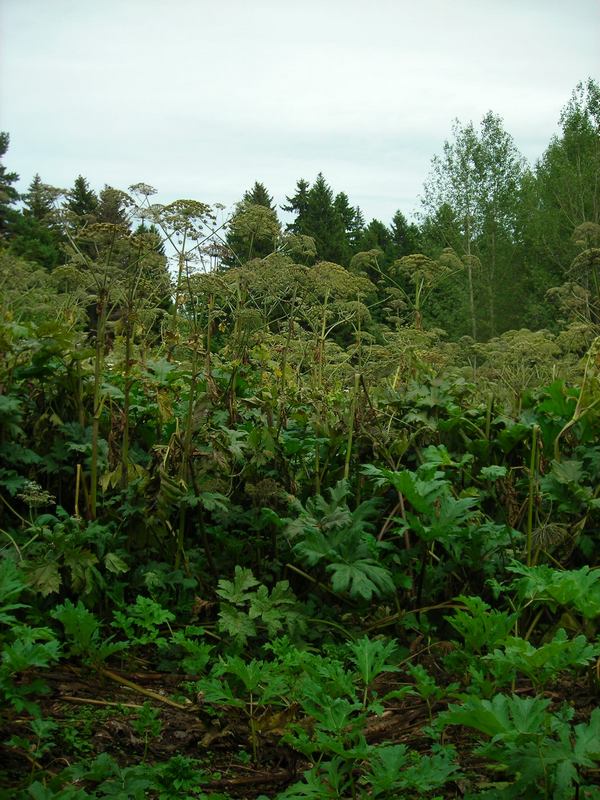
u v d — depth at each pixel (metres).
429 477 4.61
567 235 38.59
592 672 4.01
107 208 5.01
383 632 4.69
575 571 3.87
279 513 4.93
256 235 6.30
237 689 3.84
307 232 45.91
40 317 7.21
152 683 4.08
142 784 2.95
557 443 5.38
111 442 4.84
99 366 4.85
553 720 2.82
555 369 6.75
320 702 3.12
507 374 7.69
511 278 40.97
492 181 41.44
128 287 5.10
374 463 5.44
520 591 4.09
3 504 4.77
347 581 4.11
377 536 5.25
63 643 4.04
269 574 4.86
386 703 4.01
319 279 6.23
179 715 3.77
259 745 3.53
